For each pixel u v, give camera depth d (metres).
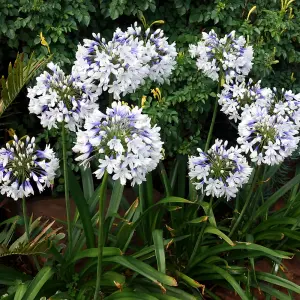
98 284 0.96
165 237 1.33
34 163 0.94
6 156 0.93
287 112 1.12
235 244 1.14
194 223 1.22
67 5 1.43
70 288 1.08
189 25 1.67
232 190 1.03
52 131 1.43
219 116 1.78
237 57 1.19
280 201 1.59
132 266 0.97
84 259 1.18
